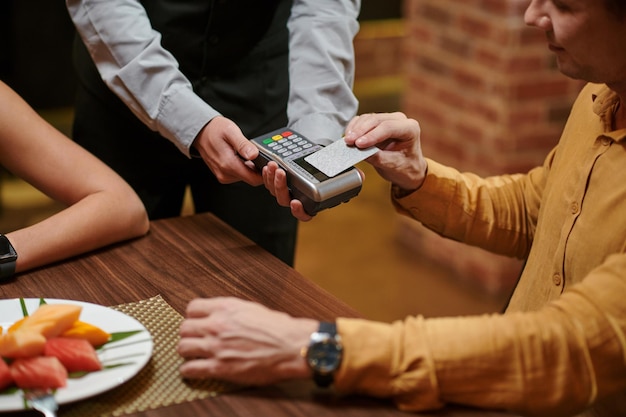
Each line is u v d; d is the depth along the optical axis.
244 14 1.82
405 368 1.10
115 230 1.52
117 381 1.10
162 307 1.33
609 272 1.13
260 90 1.90
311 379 1.13
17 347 1.10
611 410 1.22
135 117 1.87
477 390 1.10
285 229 1.96
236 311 1.14
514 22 2.96
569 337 1.10
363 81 5.26
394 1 5.21
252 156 1.47
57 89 4.09
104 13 1.67
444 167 1.57
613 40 1.15
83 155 1.62
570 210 1.29
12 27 3.91
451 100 3.27
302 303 1.35
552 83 3.06
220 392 1.14
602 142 1.27
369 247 3.63
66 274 1.43
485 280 3.26
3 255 1.40
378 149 1.43
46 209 3.74
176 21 1.80
